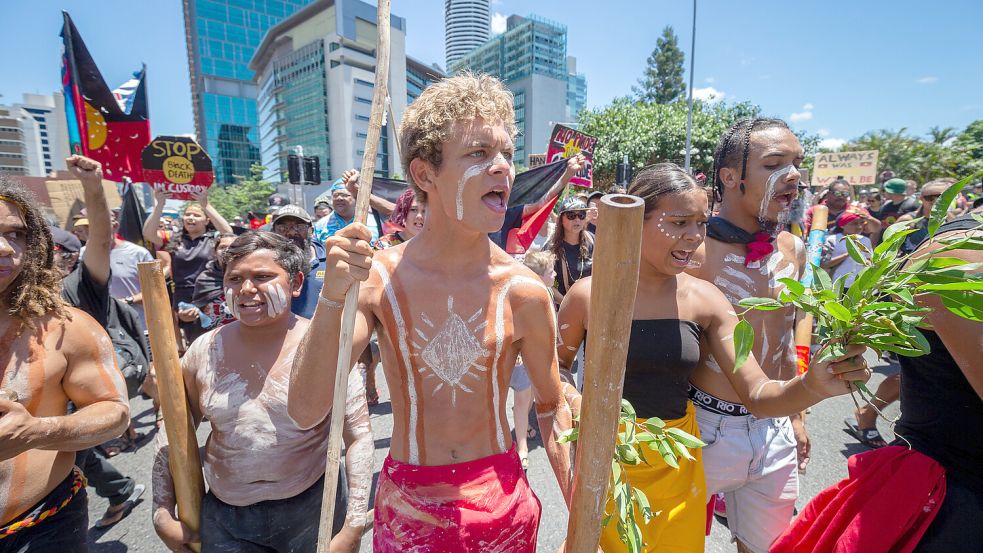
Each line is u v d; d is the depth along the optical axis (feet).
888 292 3.68
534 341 4.45
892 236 3.53
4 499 4.74
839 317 3.65
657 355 5.47
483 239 4.24
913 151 108.99
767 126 6.43
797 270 7.20
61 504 5.18
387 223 13.66
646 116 78.54
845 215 19.07
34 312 4.82
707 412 6.25
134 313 11.21
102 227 8.46
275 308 5.37
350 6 231.71
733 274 6.59
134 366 10.65
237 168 409.90
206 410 5.41
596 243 2.82
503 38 396.78
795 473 6.33
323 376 3.61
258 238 5.51
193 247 16.20
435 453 4.17
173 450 5.30
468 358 4.09
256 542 5.45
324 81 248.93
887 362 17.67
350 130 245.45
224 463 5.35
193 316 13.51
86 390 5.16
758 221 6.70
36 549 4.99
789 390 4.53
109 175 13.70
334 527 5.88
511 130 3.89
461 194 3.69
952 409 4.23
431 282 4.08
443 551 3.96
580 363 6.46
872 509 4.57
